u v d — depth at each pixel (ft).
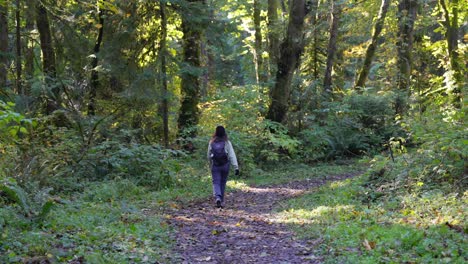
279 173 58.70
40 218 23.94
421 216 25.84
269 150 64.08
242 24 101.55
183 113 68.13
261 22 99.30
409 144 65.67
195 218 31.60
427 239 20.13
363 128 72.95
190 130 61.31
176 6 64.28
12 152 34.01
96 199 35.50
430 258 18.11
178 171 48.83
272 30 81.00
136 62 66.18
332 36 80.28
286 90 69.31
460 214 24.25
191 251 22.85
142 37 66.69
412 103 72.74
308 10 78.74
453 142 31.60
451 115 37.24
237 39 108.47
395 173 36.06
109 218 27.25
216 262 20.90
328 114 75.20
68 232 22.88
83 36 70.03
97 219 26.18
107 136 52.60
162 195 40.16
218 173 36.06
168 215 31.81
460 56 69.67
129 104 65.41
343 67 105.60
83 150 44.04
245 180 53.36
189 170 50.49
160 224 27.76
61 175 38.96
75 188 38.29
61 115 55.77
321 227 26.14
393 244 20.29
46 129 46.88
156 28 66.23
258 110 68.28
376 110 74.79
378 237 21.95
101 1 31.60
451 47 71.87
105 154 45.03
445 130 34.32
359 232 23.09
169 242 23.94
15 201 25.95
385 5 83.92
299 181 51.83
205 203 38.11
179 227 28.27
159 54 63.46
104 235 22.62
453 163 32.27
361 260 18.70
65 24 64.64
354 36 101.24
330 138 69.67
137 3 64.44
